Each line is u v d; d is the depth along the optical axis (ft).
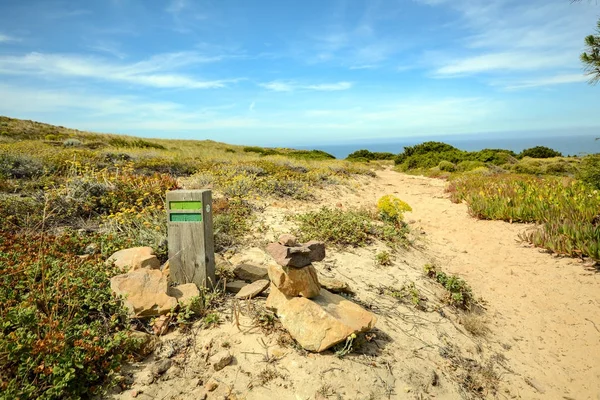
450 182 57.41
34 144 54.70
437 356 12.46
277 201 30.55
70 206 20.59
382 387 10.18
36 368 8.48
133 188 24.49
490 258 23.68
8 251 14.33
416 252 22.84
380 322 13.43
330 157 111.34
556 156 100.68
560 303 17.76
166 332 11.21
